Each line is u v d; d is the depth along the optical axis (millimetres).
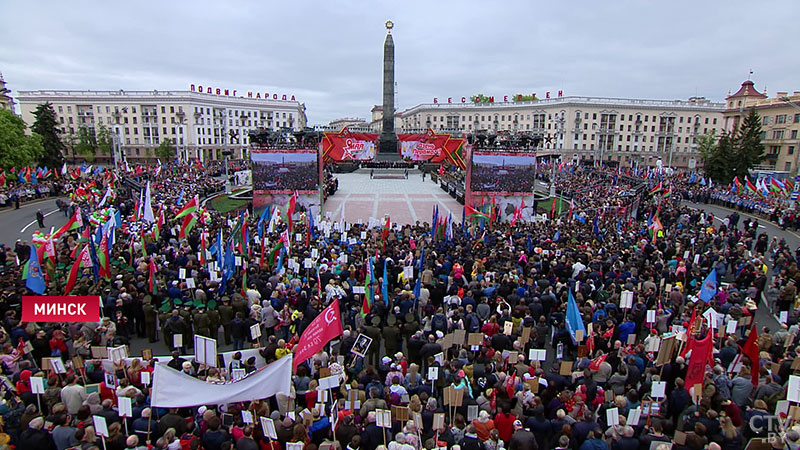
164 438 7441
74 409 8969
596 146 111938
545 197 51875
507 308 13070
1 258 19609
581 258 18297
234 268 17234
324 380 8844
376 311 13797
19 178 48562
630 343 11812
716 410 9266
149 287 15547
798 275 17656
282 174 36594
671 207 36969
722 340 12727
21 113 108125
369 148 47844
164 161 101625
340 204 44562
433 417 8547
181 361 10328
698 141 105000
